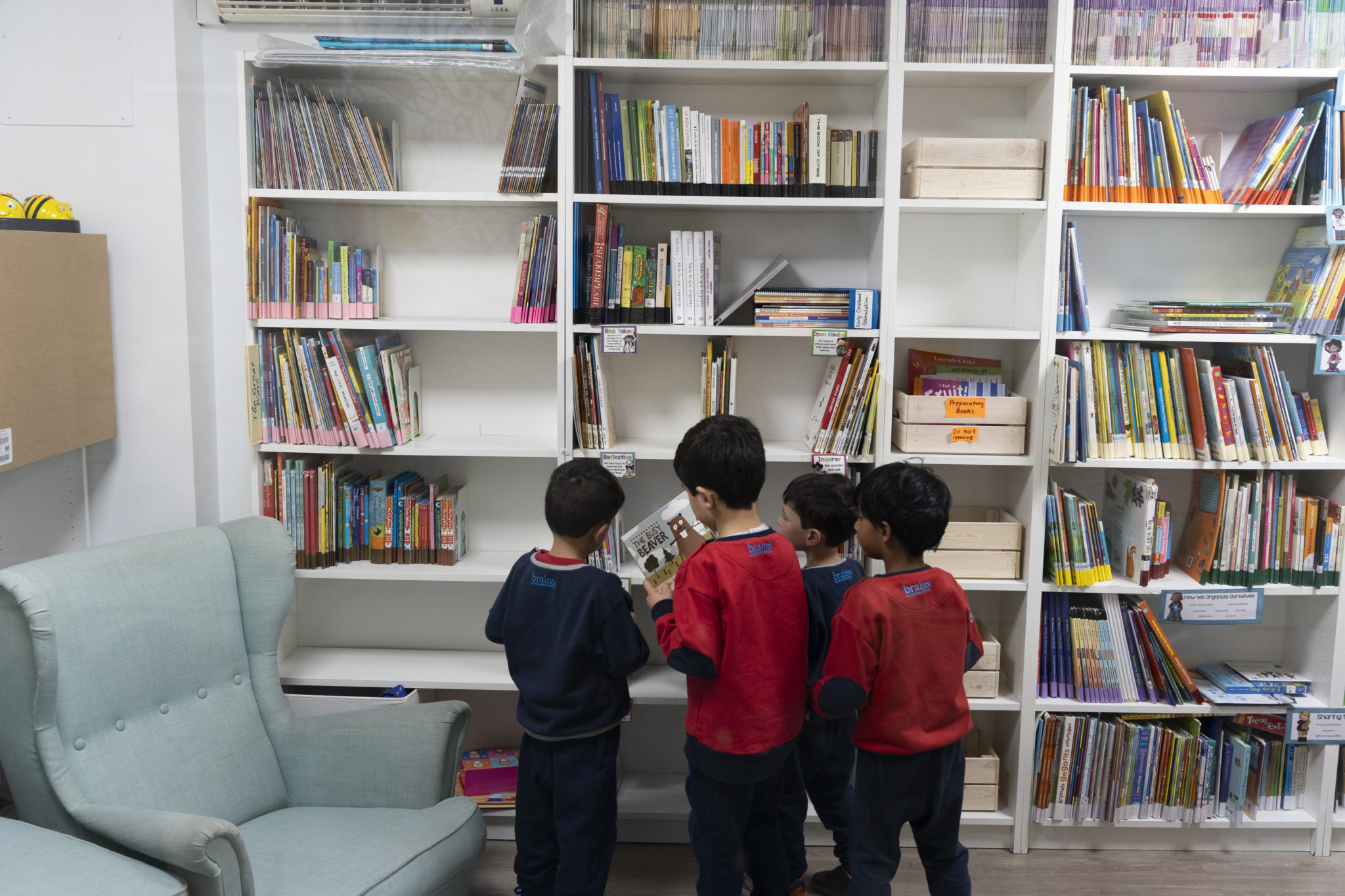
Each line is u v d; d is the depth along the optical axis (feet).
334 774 6.86
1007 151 7.88
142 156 7.81
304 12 7.95
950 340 8.88
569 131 7.74
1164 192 7.89
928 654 6.06
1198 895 7.85
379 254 8.57
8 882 4.68
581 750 6.63
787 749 6.34
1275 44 7.69
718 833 6.35
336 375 7.85
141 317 7.97
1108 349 8.00
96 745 5.93
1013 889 7.91
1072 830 8.58
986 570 8.33
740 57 7.80
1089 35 7.80
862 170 7.97
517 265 8.57
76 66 7.73
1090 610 8.27
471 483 8.98
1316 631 8.52
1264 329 7.93
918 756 6.11
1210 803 8.41
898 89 7.77
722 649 6.17
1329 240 7.64
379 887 5.69
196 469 8.22
